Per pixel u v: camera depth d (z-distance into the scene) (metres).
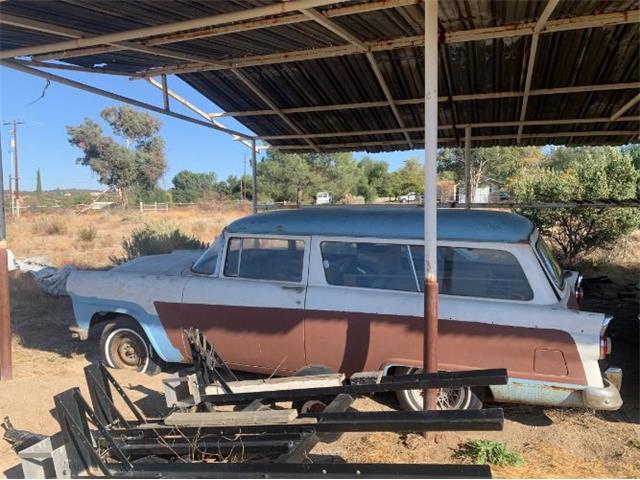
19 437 3.99
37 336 7.63
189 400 4.33
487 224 4.66
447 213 5.05
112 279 5.81
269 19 4.63
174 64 6.23
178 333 5.41
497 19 4.80
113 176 74.12
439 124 8.63
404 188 65.56
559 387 4.07
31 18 4.34
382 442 4.20
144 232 13.92
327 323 4.77
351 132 9.01
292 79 6.66
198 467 3.01
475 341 4.27
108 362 6.05
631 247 14.09
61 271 10.74
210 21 4.31
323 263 4.98
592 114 7.83
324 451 4.04
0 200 5.62
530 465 3.78
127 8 4.11
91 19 4.37
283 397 3.96
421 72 6.36
